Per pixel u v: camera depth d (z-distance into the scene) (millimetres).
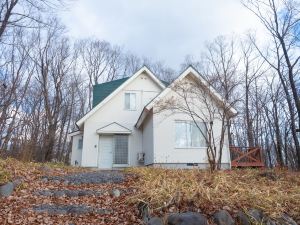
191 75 15641
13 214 5969
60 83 29141
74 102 33750
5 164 9133
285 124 25984
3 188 6984
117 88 19516
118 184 8461
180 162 15297
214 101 15086
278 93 26969
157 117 15688
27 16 10008
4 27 9875
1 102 19516
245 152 16500
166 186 6328
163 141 15453
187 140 15641
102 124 19281
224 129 13500
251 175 8938
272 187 6996
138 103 19922
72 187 8125
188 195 5820
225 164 15516
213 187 6465
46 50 28172
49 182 8539
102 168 18453
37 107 26656
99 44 37750
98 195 7379
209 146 11570
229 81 18047
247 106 27469
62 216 6094
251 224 5371
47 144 23531
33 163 11594
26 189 7566
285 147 25438
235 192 6188
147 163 17094
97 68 36844
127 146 19047
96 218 6035
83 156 18531
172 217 5219
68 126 32281
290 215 5766
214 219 5332
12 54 22922
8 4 9883
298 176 9289
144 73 20469
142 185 7250
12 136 16875
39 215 6008
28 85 25438
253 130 29031
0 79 21656
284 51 19578
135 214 6016
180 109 15242
